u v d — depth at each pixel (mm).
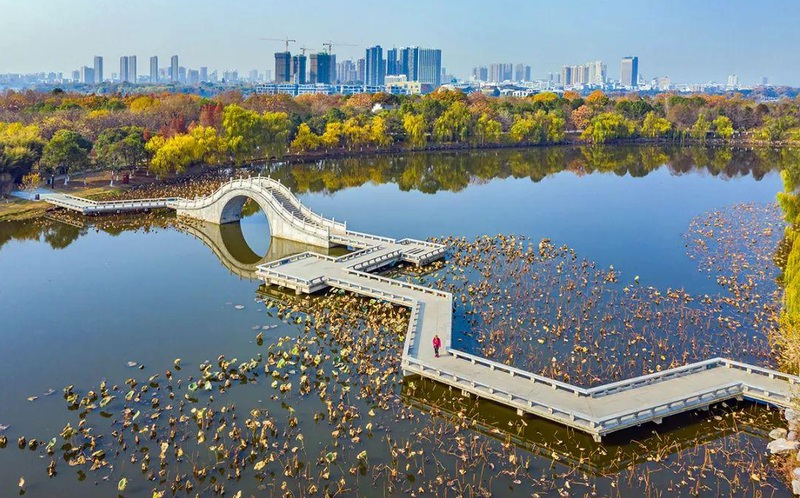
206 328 52031
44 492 31828
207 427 37406
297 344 47500
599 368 45062
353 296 58562
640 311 55531
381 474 33438
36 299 59094
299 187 123438
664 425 37812
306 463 34312
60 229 86188
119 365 45312
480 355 46812
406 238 77938
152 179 119500
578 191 120875
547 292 60469
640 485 32844
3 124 132000
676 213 98188
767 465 34188
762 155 176750
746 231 84312
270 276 61375
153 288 62469
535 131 199250
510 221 94062
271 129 151250
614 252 75562
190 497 31594
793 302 47656
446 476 33375
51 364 45438
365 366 44250
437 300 54594
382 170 148250
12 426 37438
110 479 32906
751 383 40031
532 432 37500
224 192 87188
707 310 55938
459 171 148125
